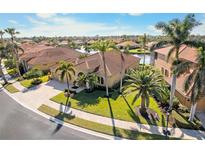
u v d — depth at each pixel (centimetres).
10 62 5012
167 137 1756
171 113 2191
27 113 2364
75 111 2353
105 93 2941
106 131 1877
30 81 3738
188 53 2923
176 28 2042
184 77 2558
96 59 3553
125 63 3800
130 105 2488
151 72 2316
